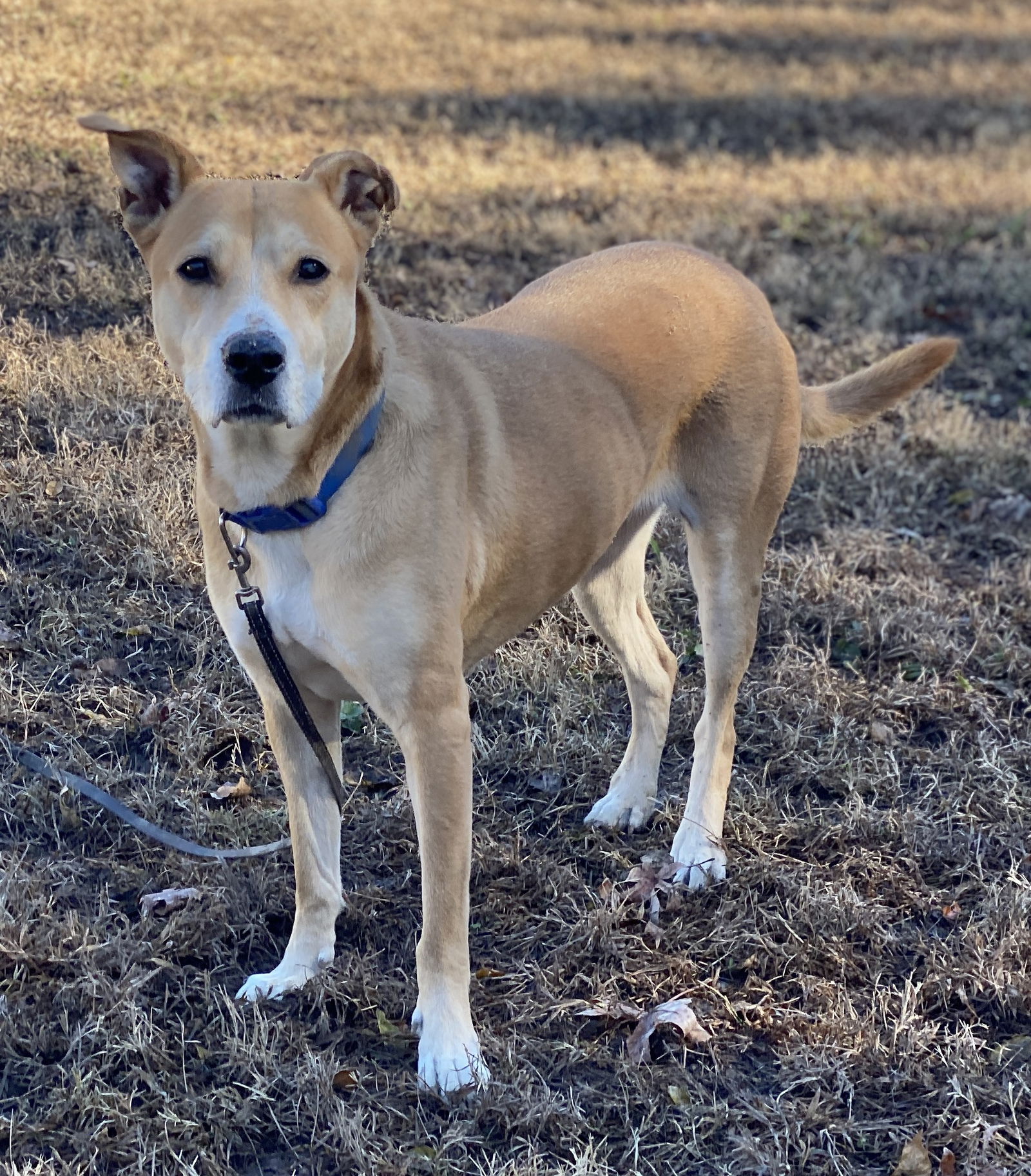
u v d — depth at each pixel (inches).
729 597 79.7
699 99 219.3
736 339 78.5
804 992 70.6
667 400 76.0
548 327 74.2
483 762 83.0
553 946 72.9
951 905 75.8
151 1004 68.0
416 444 65.0
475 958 72.1
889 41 290.5
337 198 65.1
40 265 113.8
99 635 86.4
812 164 187.0
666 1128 65.0
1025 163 203.5
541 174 164.1
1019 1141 64.6
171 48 179.5
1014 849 79.2
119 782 78.6
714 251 147.8
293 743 69.1
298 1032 67.3
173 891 72.7
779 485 80.7
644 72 232.4
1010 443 115.6
